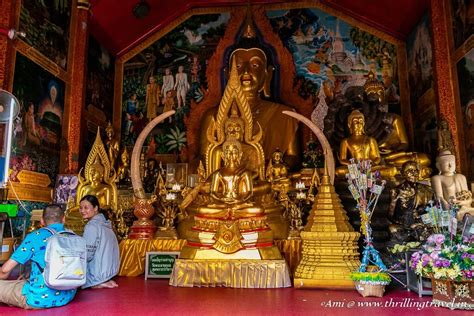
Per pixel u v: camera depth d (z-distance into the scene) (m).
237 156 5.34
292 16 9.20
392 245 5.05
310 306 3.39
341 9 8.98
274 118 8.38
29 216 5.67
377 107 7.27
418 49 7.91
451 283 3.28
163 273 4.97
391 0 7.94
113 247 4.42
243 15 9.27
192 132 8.96
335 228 4.34
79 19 7.46
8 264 3.10
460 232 4.04
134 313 3.12
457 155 6.15
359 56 8.84
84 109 7.43
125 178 7.38
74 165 6.95
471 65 5.77
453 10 6.33
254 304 3.48
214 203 5.08
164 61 9.31
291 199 6.50
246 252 4.57
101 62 8.55
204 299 3.69
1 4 5.36
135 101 9.20
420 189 5.24
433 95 7.20
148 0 8.48
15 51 5.56
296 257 5.10
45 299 3.19
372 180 4.21
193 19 9.36
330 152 5.19
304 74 8.93
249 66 8.55
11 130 4.36
